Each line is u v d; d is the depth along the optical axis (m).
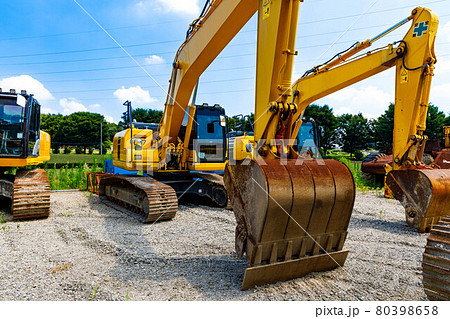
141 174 8.12
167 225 6.20
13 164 6.27
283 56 3.54
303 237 3.55
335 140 52.78
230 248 4.77
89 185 11.07
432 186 5.56
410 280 3.65
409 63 5.18
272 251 3.37
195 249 4.71
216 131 8.17
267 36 3.69
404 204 6.07
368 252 4.65
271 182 3.21
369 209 8.12
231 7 4.46
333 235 3.76
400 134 5.48
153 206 6.23
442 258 2.73
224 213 7.36
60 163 22.95
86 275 3.74
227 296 3.19
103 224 6.23
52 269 3.91
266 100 3.72
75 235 5.44
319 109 46.91
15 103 6.36
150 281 3.57
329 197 3.54
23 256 4.34
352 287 3.43
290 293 3.26
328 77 5.45
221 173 9.06
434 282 2.81
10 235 5.38
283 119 3.62
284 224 3.35
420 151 5.98
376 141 45.66
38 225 6.09
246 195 3.51
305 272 3.67
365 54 5.14
